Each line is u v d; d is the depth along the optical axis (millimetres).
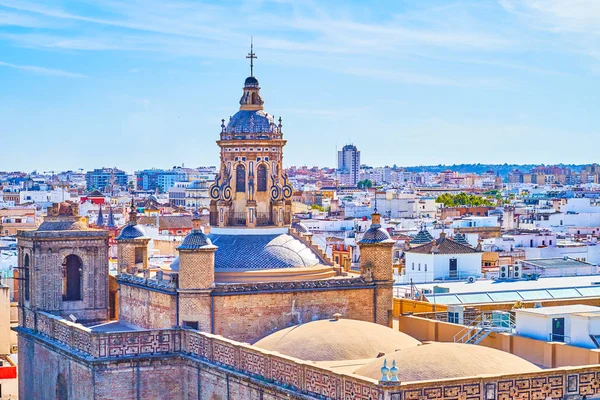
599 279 116125
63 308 91688
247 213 83688
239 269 80438
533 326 69938
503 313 76688
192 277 76875
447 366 59031
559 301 94250
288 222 85562
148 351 75375
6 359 127312
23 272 93750
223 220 84438
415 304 89750
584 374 57719
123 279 87438
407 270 165375
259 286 78312
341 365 66188
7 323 131750
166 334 75688
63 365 81250
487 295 101250
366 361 67250
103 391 74062
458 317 81938
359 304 81625
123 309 88062
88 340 76062
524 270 161375
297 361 61031
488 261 186125
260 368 65125
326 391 58125
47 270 90938
